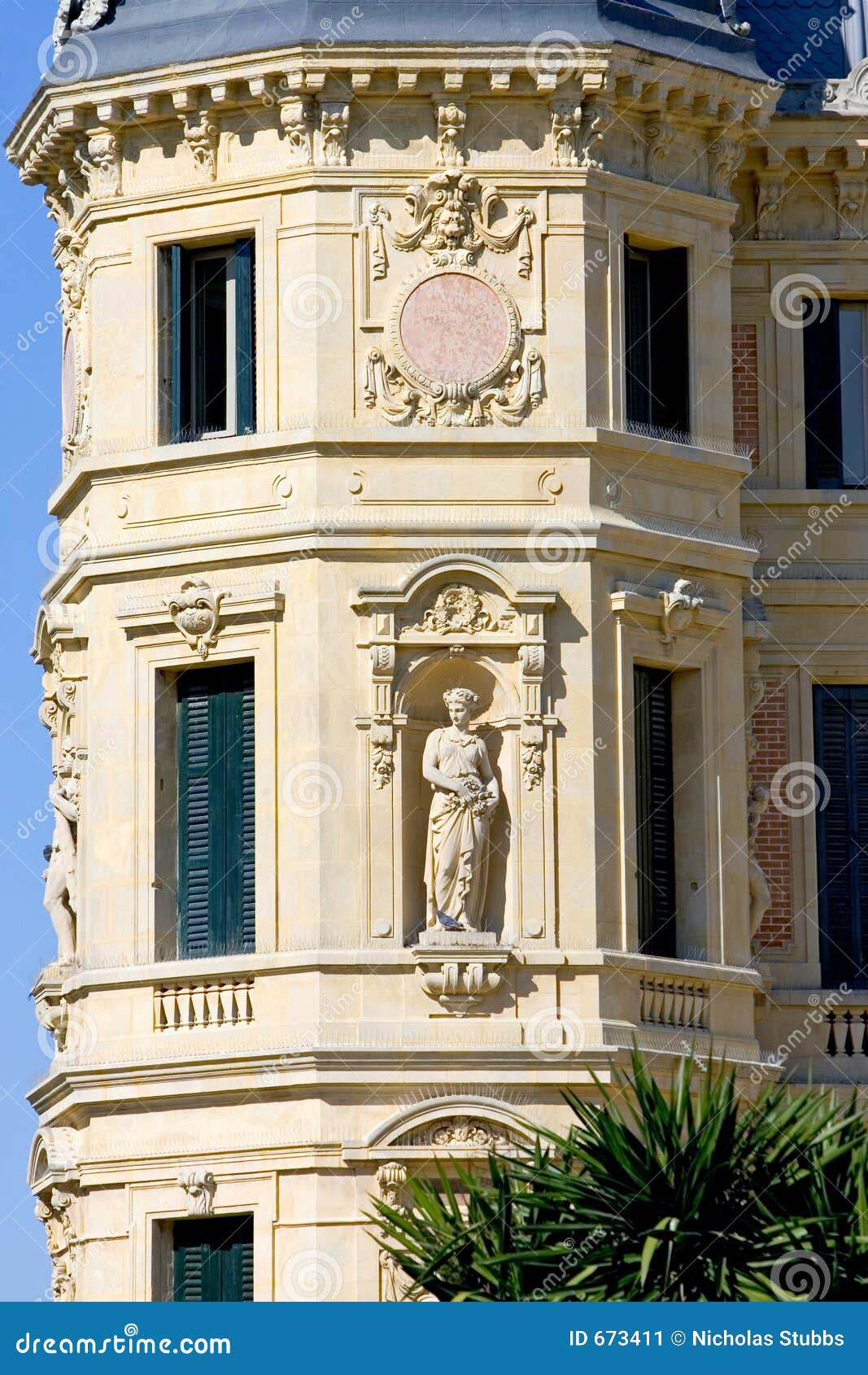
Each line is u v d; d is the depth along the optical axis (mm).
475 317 87125
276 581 86438
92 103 88875
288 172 87375
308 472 86312
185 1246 86250
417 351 86812
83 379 90562
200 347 89125
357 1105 84000
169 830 87688
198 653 87188
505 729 85750
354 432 86250
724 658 88812
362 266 87062
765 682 91938
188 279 89375
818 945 91062
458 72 86562
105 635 88312
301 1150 83938
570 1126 78938
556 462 86750
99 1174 86438
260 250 87688
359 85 86812
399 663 85750
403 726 85625
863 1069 90000
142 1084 85812
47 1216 90500
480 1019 84500
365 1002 84375
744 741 89062
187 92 87938
